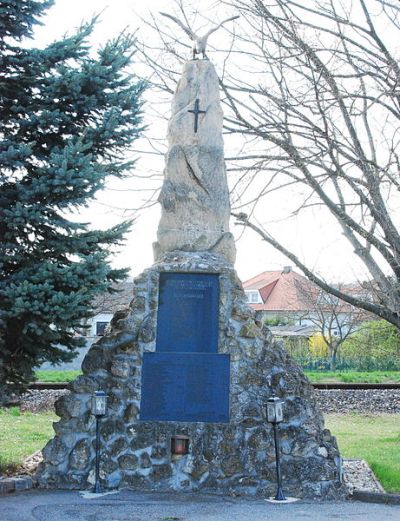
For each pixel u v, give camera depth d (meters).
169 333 9.31
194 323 9.33
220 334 9.28
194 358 9.20
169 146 10.27
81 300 8.84
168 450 8.98
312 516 7.59
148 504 8.09
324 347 36.97
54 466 9.04
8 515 7.43
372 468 10.60
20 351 9.61
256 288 47.06
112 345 9.37
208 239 9.93
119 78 10.34
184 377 9.17
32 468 9.91
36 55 9.84
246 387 9.16
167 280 9.45
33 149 9.93
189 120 10.23
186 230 9.95
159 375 9.20
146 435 9.02
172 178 10.12
